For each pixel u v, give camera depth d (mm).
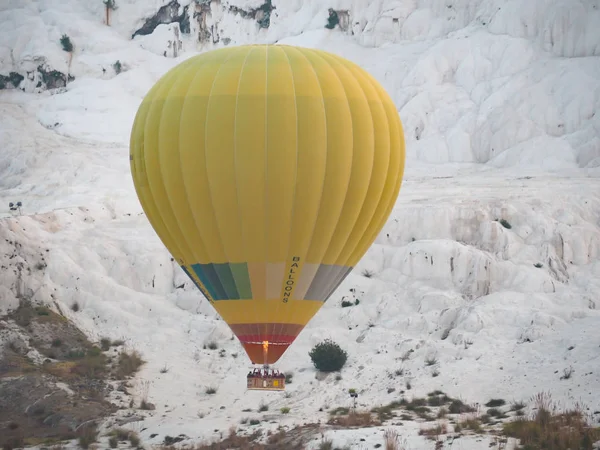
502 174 76875
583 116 81000
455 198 67438
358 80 39969
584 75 83438
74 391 52344
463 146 82562
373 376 52781
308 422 48531
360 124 39000
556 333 53844
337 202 38875
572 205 65438
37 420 50375
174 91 39312
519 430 44844
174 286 62562
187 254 40375
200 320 59469
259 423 49156
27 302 59062
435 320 56844
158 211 40031
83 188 77125
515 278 59625
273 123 38156
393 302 59031
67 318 58750
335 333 57250
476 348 53500
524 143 80562
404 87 88875
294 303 40062
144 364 55469
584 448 42344
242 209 38469
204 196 38625
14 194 77875
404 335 56156
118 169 80875
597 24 87188
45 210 72250
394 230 64188
